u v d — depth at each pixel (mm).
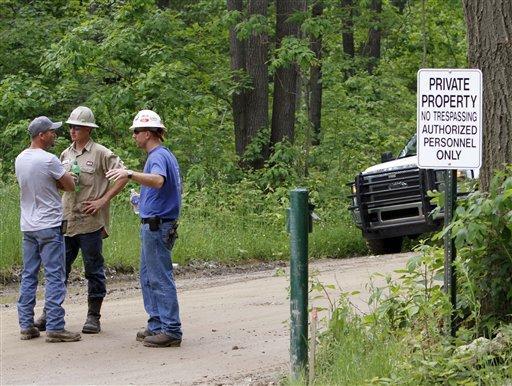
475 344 11414
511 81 12539
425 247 12852
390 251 28297
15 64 39844
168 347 15039
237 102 37250
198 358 14203
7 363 14102
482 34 12617
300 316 11898
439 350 11641
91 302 16312
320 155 37719
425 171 25797
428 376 11125
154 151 15141
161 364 13891
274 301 19000
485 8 12594
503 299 12219
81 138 16375
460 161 11477
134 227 26516
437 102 11508
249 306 18484
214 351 14664
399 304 12922
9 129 35688
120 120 36000
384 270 22531
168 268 15141
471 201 11852
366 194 26422
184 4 45812
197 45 39188
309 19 36062
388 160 27969
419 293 12773
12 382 12961
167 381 12844
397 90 50656
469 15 12734
